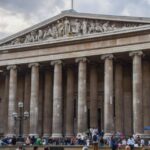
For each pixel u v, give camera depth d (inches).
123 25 2716.5
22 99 3329.2
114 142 2178.9
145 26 2593.5
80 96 2792.8
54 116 2871.6
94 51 2783.0
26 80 3267.7
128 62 2950.3
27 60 3065.9
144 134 2564.0
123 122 2861.7
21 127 3164.4
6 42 3196.4
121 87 2869.1
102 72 3078.2
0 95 3467.0
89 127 2999.5
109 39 2738.7
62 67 3080.7
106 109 2677.2
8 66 3142.2
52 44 2952.8
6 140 2699.3
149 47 2583.7
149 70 2775.6
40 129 3193.9
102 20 2797.7
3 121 3341.5
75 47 2869.1
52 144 2568.9
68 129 2974.9
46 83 3159.5
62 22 2960.1
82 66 2827.3
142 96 2662.4
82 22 2878.9
